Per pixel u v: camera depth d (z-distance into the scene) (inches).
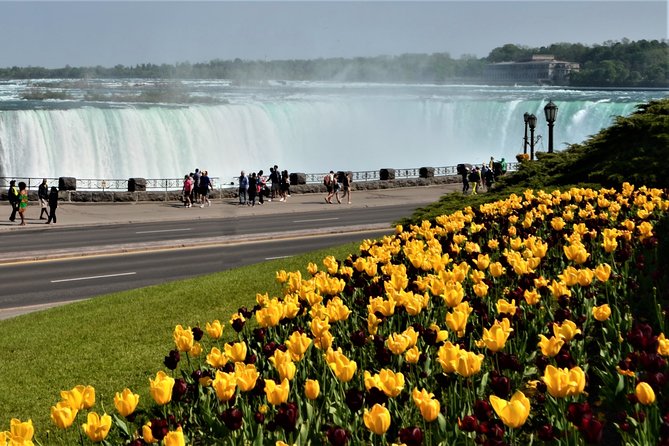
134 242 980.6
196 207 1434.5
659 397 231.3
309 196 1679.4
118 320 498.9
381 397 207.5
